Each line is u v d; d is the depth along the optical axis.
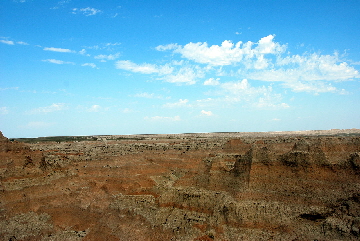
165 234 69.56
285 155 74.88
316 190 67.75
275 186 71.50
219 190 78.38
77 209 90.19
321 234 59.59
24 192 92.00
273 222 64.50
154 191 95.12
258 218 65.81
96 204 92.00
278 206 66.56
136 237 71.06
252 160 76.44
